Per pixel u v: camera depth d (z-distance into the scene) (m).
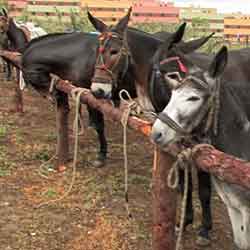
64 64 6.77
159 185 3.47
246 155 3.55
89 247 4.51
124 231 4.81
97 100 5.29
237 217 3.55
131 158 7.21
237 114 3.58
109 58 5.64
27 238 4.66
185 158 3.23
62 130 6.62
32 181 6.15
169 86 4.59
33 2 51.91
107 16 56.84
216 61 3.35
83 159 7.04
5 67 16.03
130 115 4.41
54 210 5.30
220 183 3.53
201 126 3.41
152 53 5.76
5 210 5.27
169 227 3.53
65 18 34.62
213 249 4.55
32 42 7.23
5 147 7.52
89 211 5.28
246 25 59.91
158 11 58.28
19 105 9.97
